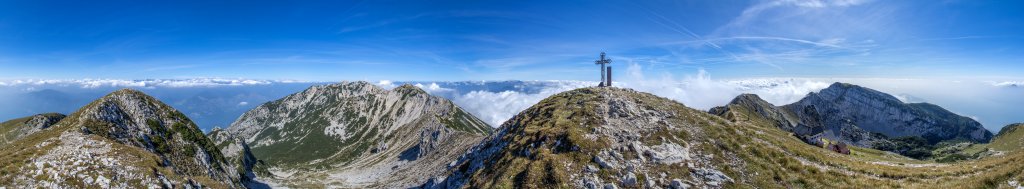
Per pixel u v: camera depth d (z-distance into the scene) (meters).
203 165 95.62
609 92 93.19
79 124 79.00
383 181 113.44
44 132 76.25
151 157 64.19
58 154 57.81
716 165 50.03
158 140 96.06
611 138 57.44
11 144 66.81
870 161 59.22
